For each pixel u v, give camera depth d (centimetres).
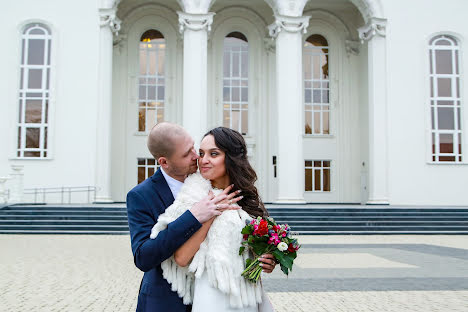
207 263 214
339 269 890
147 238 220
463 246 1312
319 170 2798
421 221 1834
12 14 2302
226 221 218
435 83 2509
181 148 230
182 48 2739
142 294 228
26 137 2272
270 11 2791
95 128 2277
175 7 2738
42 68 2306
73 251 1117
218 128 238
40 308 562
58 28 2308
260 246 219
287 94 2369
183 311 222
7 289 672
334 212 1891
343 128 2814
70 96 2284
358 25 2825
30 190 2222
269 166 2734
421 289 696
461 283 746
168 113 2719
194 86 2336
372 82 2472
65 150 2256
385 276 813
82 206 1842
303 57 2833
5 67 2281
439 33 2512
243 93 2786
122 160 2666
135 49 2728
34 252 1095
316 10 2822
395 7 2500
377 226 1769
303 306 583
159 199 232
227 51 2802
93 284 716
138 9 2709
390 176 2430
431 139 2473
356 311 556
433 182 2445
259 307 232
